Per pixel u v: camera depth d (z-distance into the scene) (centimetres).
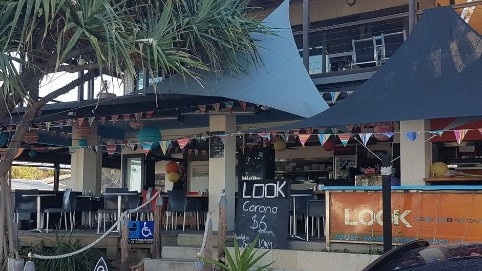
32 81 801
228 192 1098
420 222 781
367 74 980
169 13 791
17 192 1134
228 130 1111
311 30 1063
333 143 1235
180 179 1577
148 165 1546
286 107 899
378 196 815
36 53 773
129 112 1130
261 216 896
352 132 981
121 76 737
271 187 902
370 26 1315
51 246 996
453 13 878
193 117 1220
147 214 1157
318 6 1417
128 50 737
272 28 951
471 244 326
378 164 1334
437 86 799
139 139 1108
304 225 1077
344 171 1405
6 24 714
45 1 667
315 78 1028
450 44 848
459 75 801
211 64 916
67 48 687
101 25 713
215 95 934
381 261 318
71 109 1158
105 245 998
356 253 804
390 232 557
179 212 1177
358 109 817
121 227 943
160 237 934
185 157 1595
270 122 1195
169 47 798
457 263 288
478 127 873
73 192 1166
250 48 910
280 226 878
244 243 897
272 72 952
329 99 1030
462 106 741
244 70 933
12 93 738
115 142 1259
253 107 1044
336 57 1168
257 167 1409
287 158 1496
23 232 1102
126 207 1084
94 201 1198
